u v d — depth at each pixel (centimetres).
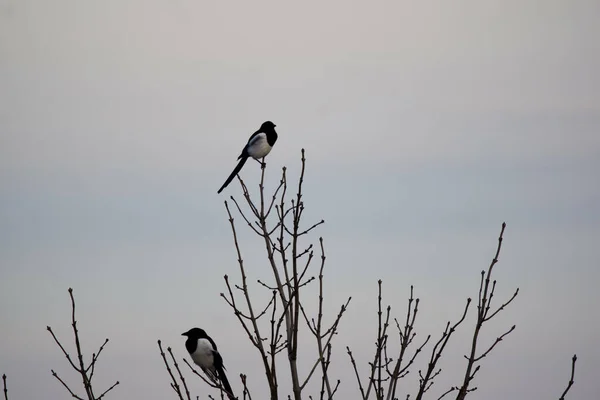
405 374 1074
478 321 1066
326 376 1080
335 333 1123
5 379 1005
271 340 1077
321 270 1155
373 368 1087
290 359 1118
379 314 1120
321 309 1133
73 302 1070
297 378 1108
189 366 1088
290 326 1151
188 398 1048
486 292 1076
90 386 1040
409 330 1099
